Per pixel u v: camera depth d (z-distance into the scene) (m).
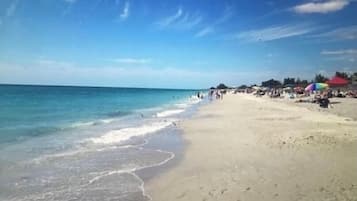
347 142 12.58
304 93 62.88
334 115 24.45
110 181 8.38
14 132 15.98
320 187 7.38
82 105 40.47
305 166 9.26
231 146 12.88
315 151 11.17
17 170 9.16
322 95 50.31
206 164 10.11
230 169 9.33
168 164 10.23
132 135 16.38
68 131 17.28
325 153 10.82
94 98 62.97
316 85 40.97
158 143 14.11
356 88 65.06
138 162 10.44
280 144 12.62
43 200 6.99
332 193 6.95
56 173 8.98
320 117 23.00
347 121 20.06
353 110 28.61
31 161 10.21
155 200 7.07
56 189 7.69
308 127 17.33
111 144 13.67
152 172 9.29
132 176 8.86
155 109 38.25
